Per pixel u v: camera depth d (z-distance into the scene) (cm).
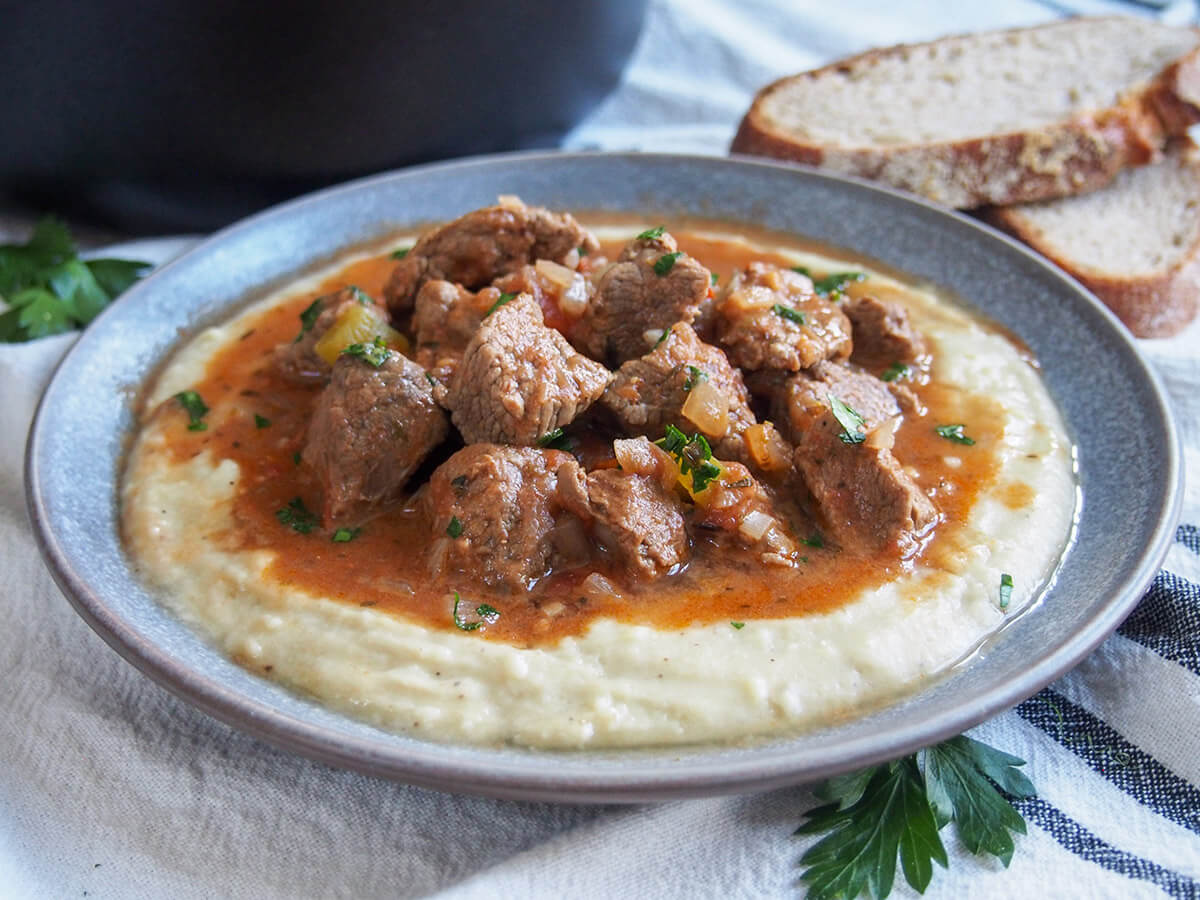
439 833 26
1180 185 44
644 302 33
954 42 50
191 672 24
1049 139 42
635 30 45
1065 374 34
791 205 41
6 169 41
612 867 24
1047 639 26
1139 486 30
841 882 24
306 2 37
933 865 25
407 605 28
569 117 46
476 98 42
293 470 32
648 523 28
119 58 37
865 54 50
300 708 26
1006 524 29
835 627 27
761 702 26
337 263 40
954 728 23
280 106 39
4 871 25
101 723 27
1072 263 40
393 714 26
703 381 30
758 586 28
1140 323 40
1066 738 27
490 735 25
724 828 25
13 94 38
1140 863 25
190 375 35
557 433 30
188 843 25
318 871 25
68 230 44
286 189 43
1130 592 26
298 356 35
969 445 32
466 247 35
